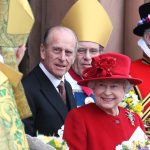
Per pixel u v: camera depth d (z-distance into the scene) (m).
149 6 12.84
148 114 12.55
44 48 10.25
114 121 8.48
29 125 9.40
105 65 8.40
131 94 11.02
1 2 5.55
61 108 9.84
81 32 12.05
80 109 8.47
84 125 8.24
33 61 15.78
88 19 12.25
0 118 4.88
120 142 8.33
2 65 5.36
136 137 8.56
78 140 8.12
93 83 8.55
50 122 9.62
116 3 15.01
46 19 15.52
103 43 12.36
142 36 13.06
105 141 8.25
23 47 5.84
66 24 12.51
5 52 5.61
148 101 12.62
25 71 15.87
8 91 5.13
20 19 5.67
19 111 5.76
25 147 5.05
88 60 11.68
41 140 6.62
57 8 15.31
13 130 4.95
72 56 10.26
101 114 8.45
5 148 4.84
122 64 8.59
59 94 10.00
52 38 10.12
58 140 7.44
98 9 12.38
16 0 5.63
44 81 9.93
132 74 12.93
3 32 5.58
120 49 15.27
